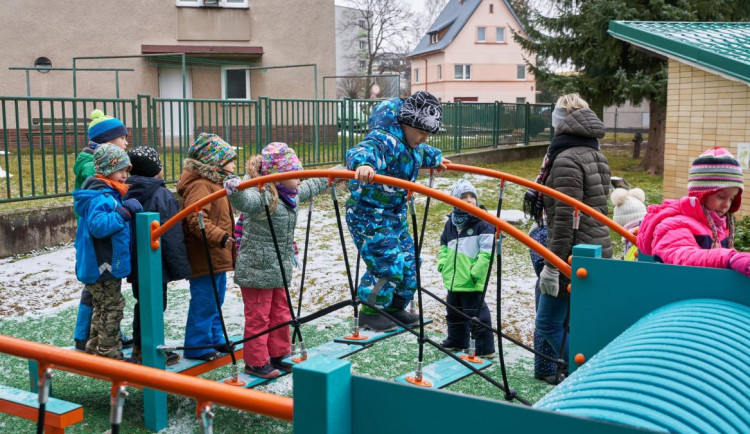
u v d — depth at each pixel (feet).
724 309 7.27
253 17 63.46
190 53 61.36
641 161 69.00
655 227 9.17
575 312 8.56
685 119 32.53
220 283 14.28
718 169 8.77
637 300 8.21
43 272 24.30
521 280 23.50
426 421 4.68
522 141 70.90
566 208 13.32
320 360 4.94
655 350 6.37
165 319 19.17
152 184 14.20
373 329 13.53
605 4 56.90
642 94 57.82
